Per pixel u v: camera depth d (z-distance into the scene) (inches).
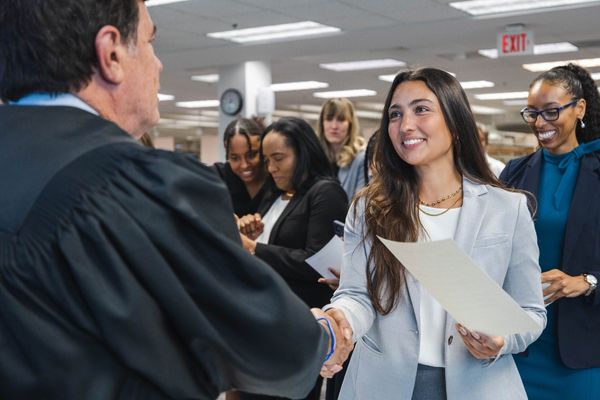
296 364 32.3
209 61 373.1
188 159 32.9
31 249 29.4
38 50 32.2
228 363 31.7
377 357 60.7
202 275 30.6
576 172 87.0
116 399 29.9
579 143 91.4
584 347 81.4
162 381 29.9
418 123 60.9
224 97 383.6
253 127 115.3
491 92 528.4
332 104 164.1
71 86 33.3
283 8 261.1
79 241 29.3
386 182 63.7
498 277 59.5
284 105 637.3
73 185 30.2
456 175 63.7
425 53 358.6
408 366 58.8
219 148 389.4
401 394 58.8
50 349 28.8
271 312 31.4
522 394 59.9
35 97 33.4
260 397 92.0
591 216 83.1
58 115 32.4
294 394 33.9
